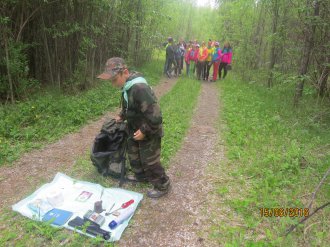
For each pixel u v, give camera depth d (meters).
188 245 2.91
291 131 6.02
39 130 5.40
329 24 7.01
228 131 6.06
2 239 2.83
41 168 4.23
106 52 10.57
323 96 8.02
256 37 12.92
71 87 8.27
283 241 2.92
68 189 3.65
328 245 2.92
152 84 10.83
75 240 2.84
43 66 8.57
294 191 3.76
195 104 8.37
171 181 4.05
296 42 8.47
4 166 4.23
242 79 12.66
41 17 7.54
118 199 3.50
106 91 8.61
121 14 10.45
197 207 3.50
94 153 3.84
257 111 7.49
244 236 3.04
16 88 7.07
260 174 4.21
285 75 8.15
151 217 3.29
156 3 13.66
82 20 8.35
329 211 3.41
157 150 3.47
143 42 14.50
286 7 8.96
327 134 6.02
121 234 3.00
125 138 3.74
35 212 3.21
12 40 6.88
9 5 6.79
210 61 12.74
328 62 7.57
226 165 4.57
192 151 5.07
